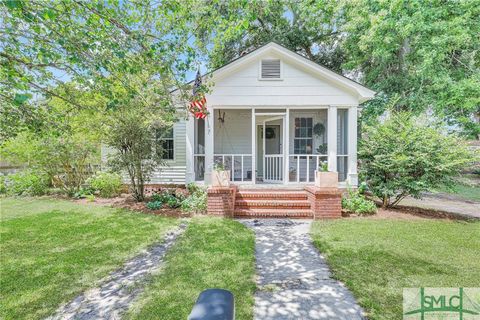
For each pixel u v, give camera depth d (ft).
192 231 18.15
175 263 13.08
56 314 9.14
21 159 32.37
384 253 14.24
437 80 34.40
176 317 8.79
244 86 29.25
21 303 9.74
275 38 49.37
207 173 29.14
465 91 33.65
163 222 20.56
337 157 30.45
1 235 17.46
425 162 22.76
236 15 16.63
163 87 17.60
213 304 3.09
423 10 33.14
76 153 30.71
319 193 22.24
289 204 24.25
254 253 14.66
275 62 29.19
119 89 15.71
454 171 23.16
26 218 21.67
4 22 10.89
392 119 25.73
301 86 29.19
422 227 19.26
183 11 15.64
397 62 42.57
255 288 10.78
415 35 34.68
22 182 33.19
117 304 9.67
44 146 29.32
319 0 44.45
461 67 37.27
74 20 11.90
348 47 44.70
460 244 15.62
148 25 15.24
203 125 31.96
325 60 53.67
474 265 12.74
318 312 9.15
